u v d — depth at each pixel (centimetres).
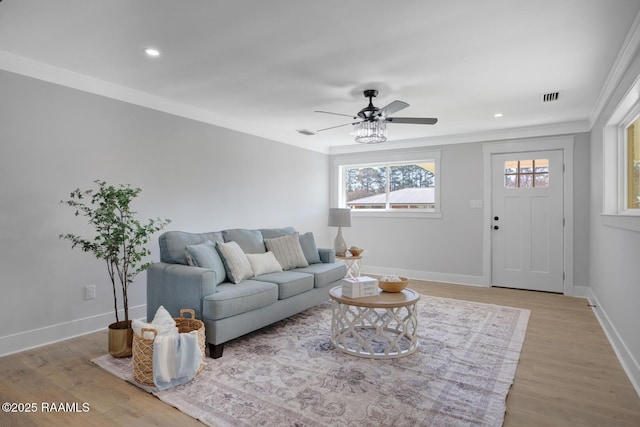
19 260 276
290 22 220
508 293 475
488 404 202
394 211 593
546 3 196
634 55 237
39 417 189
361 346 268
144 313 362
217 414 192
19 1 197
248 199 479
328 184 649
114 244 275
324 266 406
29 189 281
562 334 318
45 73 288
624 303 266
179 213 392
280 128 506
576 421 188
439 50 256
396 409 197
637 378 223
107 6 203
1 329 267
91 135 318
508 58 268
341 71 296
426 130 509
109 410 196
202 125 417
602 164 354
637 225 225
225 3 200
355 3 198
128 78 316
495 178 515
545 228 485
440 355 270
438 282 547
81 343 291
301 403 203
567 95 351
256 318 294
